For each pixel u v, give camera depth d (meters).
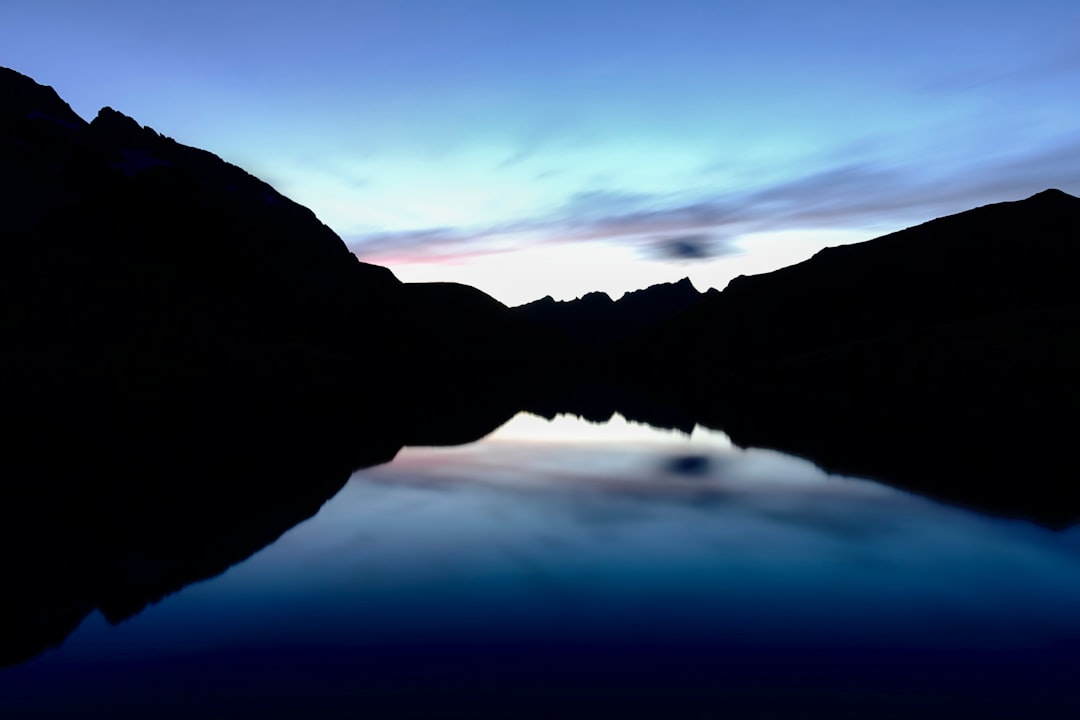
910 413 35.62
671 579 11.08
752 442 27.75
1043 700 7.04
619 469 21.77
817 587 10.66
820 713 6.76
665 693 7.19
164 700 7.14
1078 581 10.93
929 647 8.37
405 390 61.91
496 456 24.56
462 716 6.72
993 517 15.05
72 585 10.73
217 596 10.26
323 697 7.16
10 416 30.53
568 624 9.14
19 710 6.95
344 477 20.11
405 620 9.32
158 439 26.23
